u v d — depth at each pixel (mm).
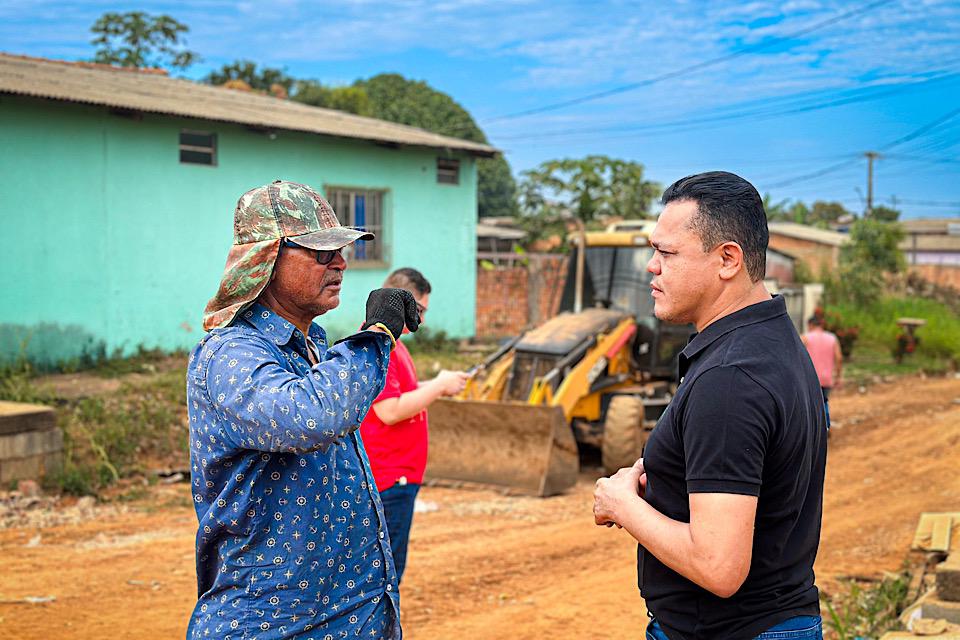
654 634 2326
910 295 31094
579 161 27141
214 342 2361
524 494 9086
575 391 9711
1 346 12562
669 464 2217
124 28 39812
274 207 2412
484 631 5324
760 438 2047
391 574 2600
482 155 19672
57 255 13164
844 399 16516
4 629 5012
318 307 2504
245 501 2322
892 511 8656
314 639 2387
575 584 6297
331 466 2441
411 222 18656
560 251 26672
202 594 2490
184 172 14742
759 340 2164
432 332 19047
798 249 38375
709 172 2316
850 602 5848
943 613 4836
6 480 8289
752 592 2150
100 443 9547
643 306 11055
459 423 9500
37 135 12883
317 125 16609
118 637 4996
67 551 6809
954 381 18609
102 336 13734
